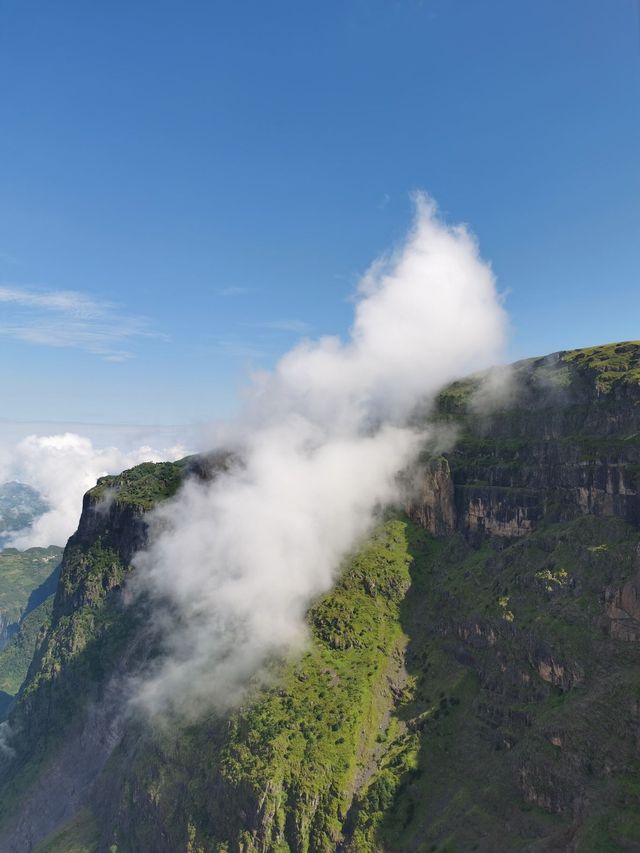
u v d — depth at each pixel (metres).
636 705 177.50
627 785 167.38
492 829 186.38
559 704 199.38
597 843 160.00
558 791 179.88
